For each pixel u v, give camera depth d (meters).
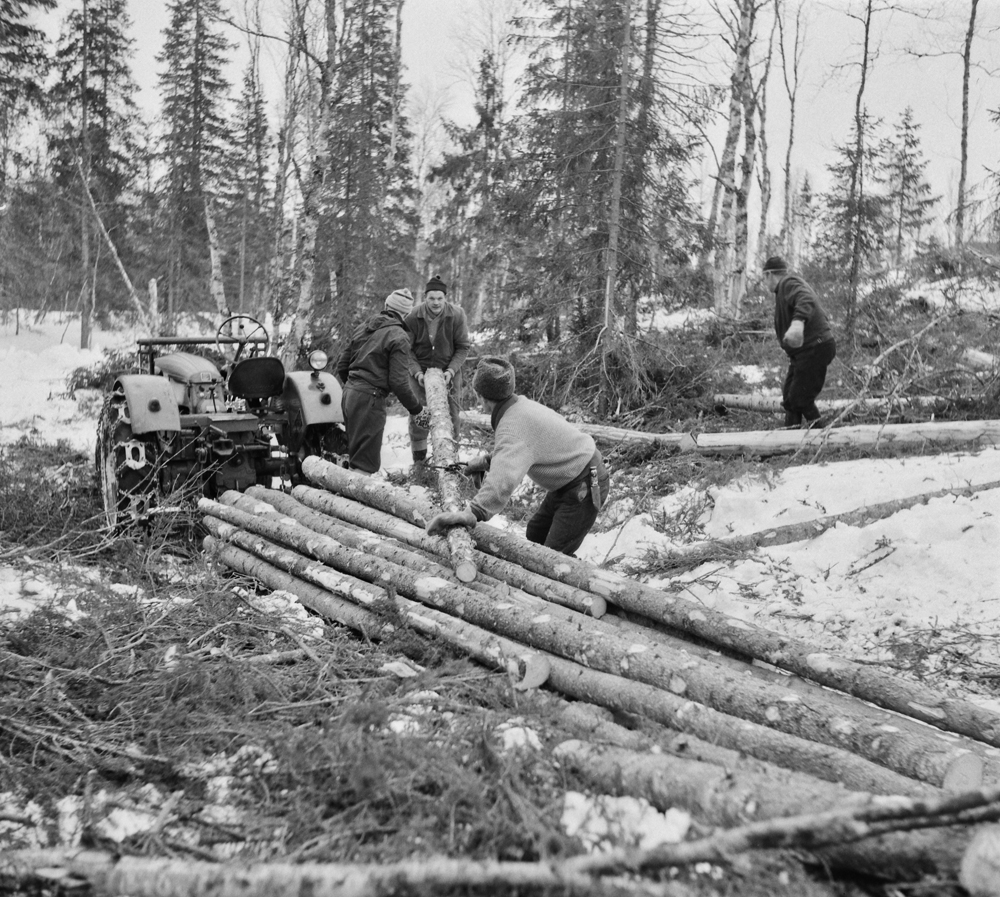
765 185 22.11
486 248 13.35
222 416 6.43
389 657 3.87
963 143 19.91
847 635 4.50
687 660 3.35
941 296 11.60
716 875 2.35
